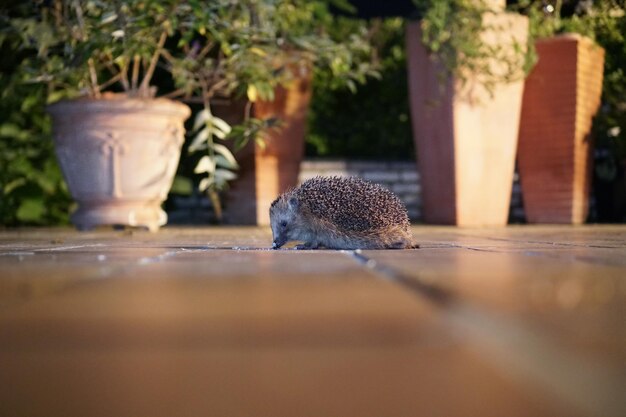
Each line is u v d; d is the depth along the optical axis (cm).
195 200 330
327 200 139
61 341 33
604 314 40
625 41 293
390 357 29
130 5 209
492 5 263
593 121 292
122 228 252
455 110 262
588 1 284
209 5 220
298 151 289
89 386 26
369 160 347
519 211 347
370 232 134
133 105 217
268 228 257
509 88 268
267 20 236
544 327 35
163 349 31
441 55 263
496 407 24
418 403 24
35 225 289
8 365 29
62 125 222
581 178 289
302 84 286
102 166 220
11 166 270
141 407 24
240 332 35
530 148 292
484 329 34
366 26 334
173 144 229
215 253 113
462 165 264
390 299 47
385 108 354
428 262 86
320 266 80
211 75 256
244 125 253
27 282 63
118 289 56
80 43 213
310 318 39
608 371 26
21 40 242
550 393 24
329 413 24
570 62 280
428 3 256
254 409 24
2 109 271
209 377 27
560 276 65
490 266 78
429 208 277
